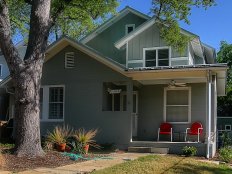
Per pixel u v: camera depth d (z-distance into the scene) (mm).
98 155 15500
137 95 20969
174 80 19312
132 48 21484
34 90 13492
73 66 19656
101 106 18891
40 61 13750
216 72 17922
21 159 12633
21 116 13312
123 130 18281
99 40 24469
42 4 13859
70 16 19797
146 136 20578
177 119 20219
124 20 24422
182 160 13109
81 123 19141
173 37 18547
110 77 18844
